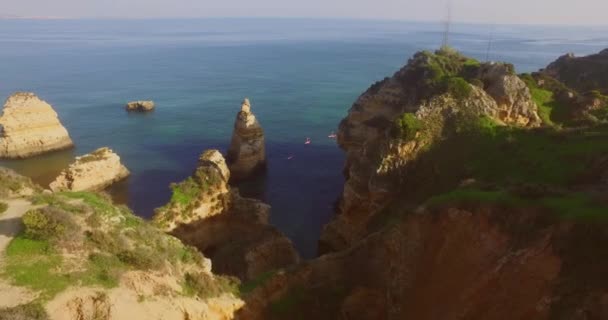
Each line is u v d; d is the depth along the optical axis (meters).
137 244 26.44
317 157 79.62
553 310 20.36
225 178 50.75
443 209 28.25
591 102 57.12
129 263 24.19
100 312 21.28
